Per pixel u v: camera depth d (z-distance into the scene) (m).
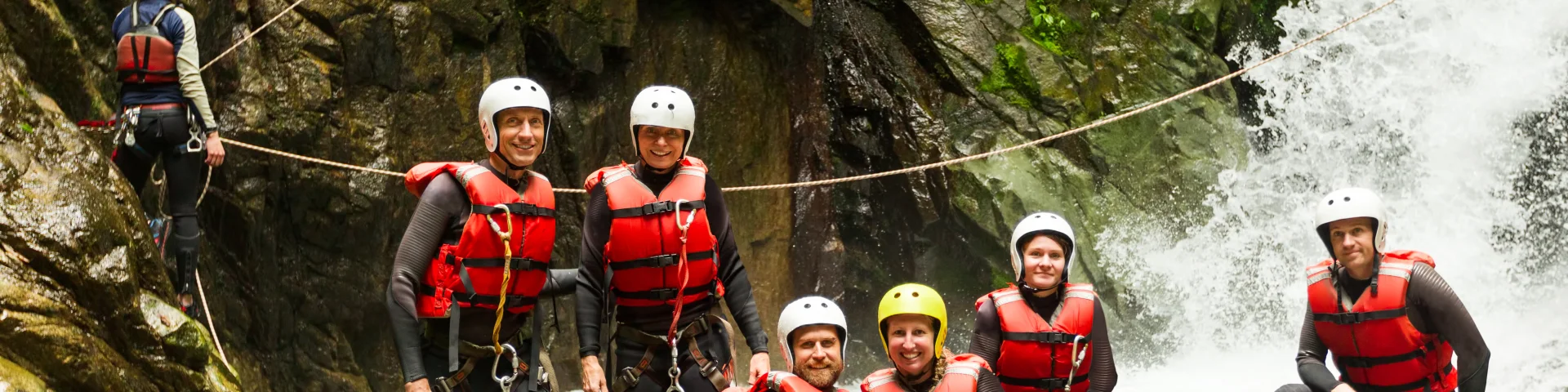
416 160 8.43
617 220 4.32
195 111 5.50
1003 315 4.56
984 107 12.01
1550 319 12.20
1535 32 14.05
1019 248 4.57
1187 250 12.38
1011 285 4.69
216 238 7.28
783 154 11.45
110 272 4.50
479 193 4.06
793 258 11.40
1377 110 14.02
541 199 4.25
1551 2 14.05
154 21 5.45
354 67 8.05
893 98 11.97
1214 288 12.48
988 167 11.59
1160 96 12.73
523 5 9.45
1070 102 12.24
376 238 8.22
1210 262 12.53
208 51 7.06
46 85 5.65
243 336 7.52
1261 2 14.13
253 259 7.50
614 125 10.20
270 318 7.69
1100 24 12.84
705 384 4.43
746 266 10.95
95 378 4.24
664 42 10.52
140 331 4.56
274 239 7.70
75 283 4.36
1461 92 14.04
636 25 10.29
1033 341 4.51
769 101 11.34
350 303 8.16
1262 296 12.80
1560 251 13.80
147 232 5.00
